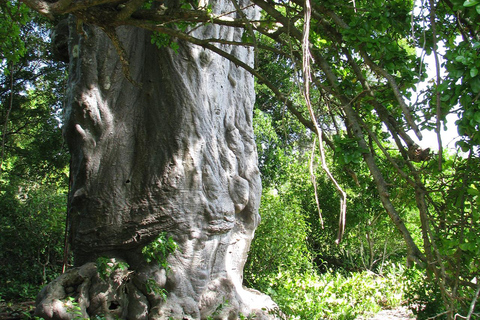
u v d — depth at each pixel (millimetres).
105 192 7359
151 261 7258
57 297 6785
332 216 16922
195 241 7496
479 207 3812
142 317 7074
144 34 7996
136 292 7191
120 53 4844
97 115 7523
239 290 8273
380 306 12109
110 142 7547
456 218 4125
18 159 19797
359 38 4160
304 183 17672
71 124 7617
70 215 7633
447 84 2959
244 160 8977
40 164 17609
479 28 3477
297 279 11406
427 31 4480
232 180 8609
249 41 5277
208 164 7883
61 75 17656
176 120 7605
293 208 14359
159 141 7555
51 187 16844
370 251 16984
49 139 17141
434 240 3613
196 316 7344
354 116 3754
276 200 13344
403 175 3678
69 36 8188
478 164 3982
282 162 18188
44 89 18688
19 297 11016
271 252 12555
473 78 2900
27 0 4031
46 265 13430
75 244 7516
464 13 3439
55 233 13453
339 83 4648
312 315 9227
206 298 7672
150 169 7449
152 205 7324
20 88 17641
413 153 3539
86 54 7645
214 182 7867
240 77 9484
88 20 4508
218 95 8555
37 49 16938
